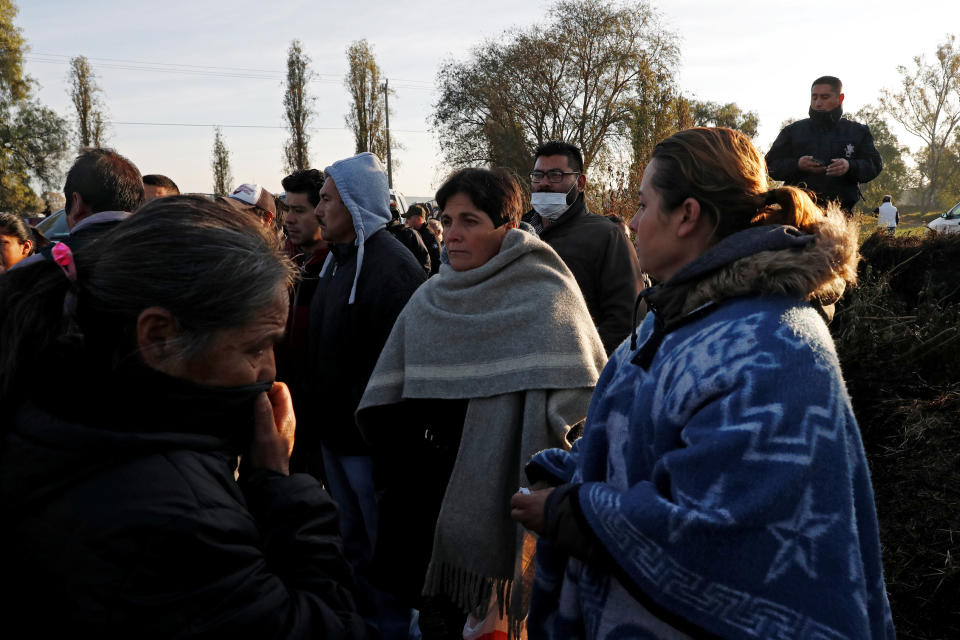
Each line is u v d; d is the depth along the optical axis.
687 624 1.08
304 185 3.37
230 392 1.01
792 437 1.05
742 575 1.04
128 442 0.91
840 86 4.24
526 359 2.12
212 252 0.96
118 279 0.94
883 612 1.17
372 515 2.80
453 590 2.17
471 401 2.17
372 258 2.79
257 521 1.09
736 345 1.13
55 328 0.96
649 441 1.22
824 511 1.04
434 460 2.32
